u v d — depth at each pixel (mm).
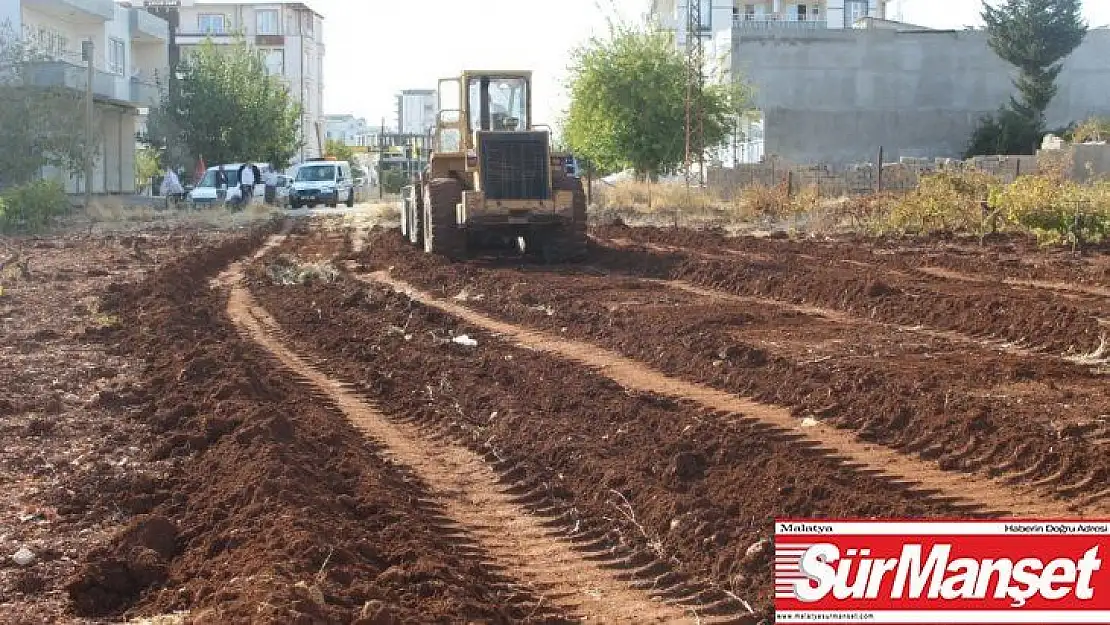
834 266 22656
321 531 7125
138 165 63250
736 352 13234
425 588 6648
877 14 87688
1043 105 54875
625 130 50531
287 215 43469
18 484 8641
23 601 6566
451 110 26484
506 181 24266
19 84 40906
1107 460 8977
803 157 56875
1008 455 9344
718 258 23797
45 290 19047
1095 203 26516
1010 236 27359
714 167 46656
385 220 39312
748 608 6824
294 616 5598
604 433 10484
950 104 57281
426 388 12516
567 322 16359
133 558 6922
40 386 11703
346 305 18438
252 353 14523
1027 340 14273
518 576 7516
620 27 51406
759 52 56500
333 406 11953
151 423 10266
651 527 8195
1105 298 17547
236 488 8016
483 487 9391
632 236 30656
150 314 15773
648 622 6742
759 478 8750
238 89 61188
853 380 11625
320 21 106500
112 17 51438
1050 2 53375
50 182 34875
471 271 22422
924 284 19297
